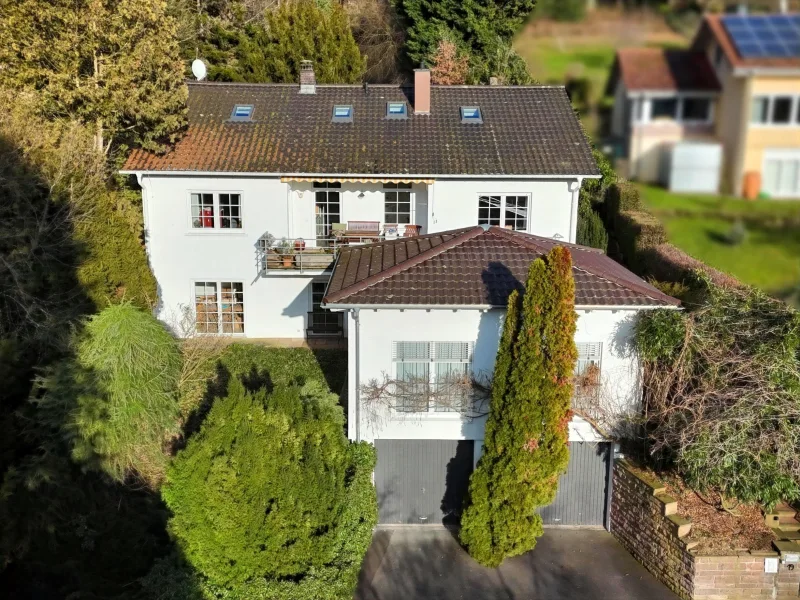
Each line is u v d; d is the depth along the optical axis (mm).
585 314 13727
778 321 12289
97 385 12867
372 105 23984
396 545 14125
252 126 22781
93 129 20828
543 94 24312
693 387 13023
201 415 15781
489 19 29688
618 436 14133
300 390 15070
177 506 11484
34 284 15305
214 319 22609
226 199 21781
